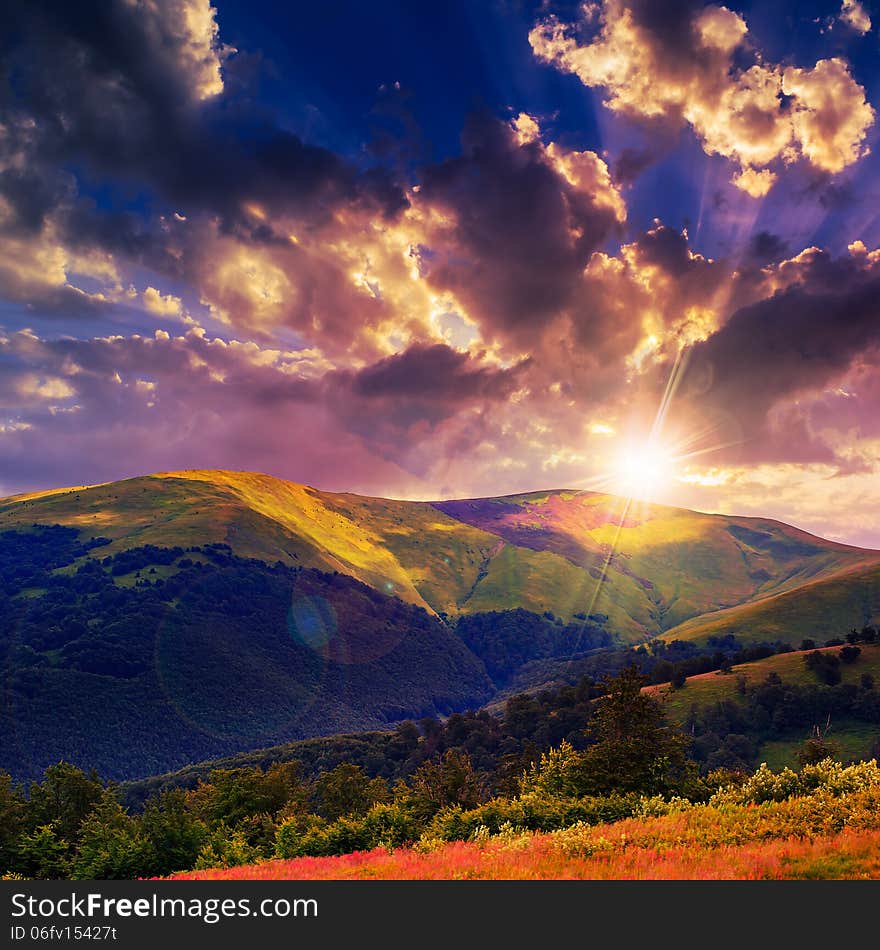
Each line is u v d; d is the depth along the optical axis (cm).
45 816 7412
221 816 8038
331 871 2650
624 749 4766
